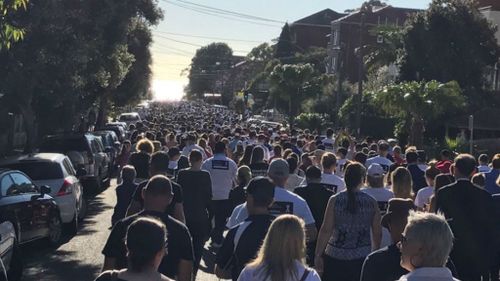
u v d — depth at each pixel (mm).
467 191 7098
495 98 42844
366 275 5039
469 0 42438
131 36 43844
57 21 18172
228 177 12242
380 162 14211
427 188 9594
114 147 30297
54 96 20359
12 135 30734
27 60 18109
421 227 3996
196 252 9711
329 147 21203
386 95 34656
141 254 3961
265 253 4250
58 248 13156
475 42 41625
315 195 8477
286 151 13523
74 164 21016
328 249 7094
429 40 41812
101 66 24719
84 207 16906
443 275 3984
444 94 33438
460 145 34719
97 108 44000
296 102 56594
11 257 9977
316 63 86812
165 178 5562
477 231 6988
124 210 9516
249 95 90688
